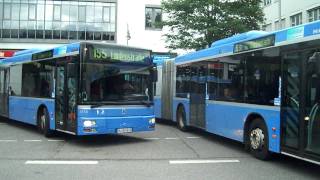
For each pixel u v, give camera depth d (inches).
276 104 419.5
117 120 541.3
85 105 523.8
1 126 781.9
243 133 486.0
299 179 367.2
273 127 424.2
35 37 2086.6
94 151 502.3
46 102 623.8
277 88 418.0
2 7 2079.2
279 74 414.9
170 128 759.1
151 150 510.0
